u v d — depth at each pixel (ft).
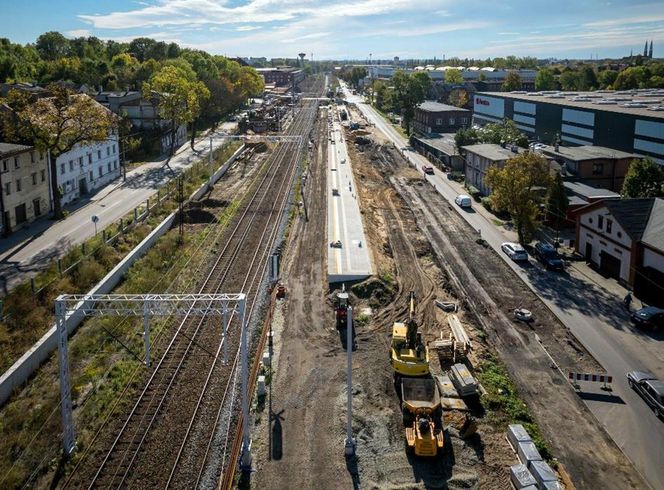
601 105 319.47
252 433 94.68
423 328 133.28
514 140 294.25
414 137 397.39
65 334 88.69
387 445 92.17
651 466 88.99
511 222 217.15
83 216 211.82
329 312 140.36
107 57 627.46
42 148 198.08
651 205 161.27
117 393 106.52
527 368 116.67
